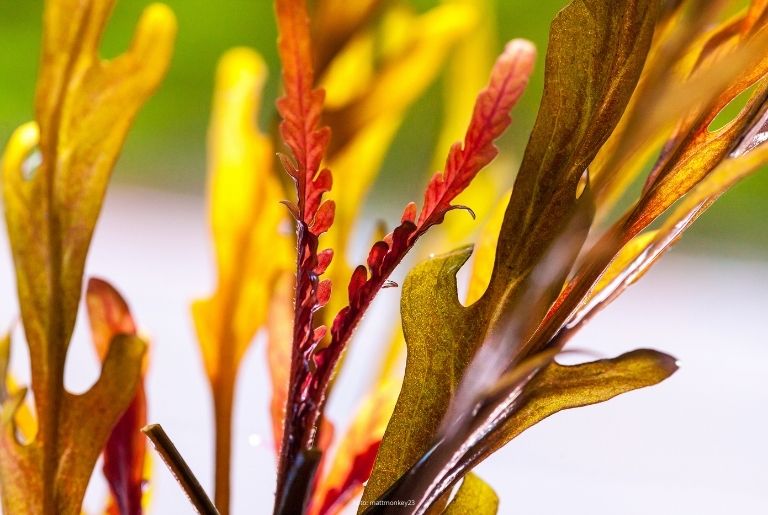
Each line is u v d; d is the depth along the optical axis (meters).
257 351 0.86
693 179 0.26
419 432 0.26
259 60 0.32
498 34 0.77
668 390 1.10
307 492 0.25
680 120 0.26
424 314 0.26
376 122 0.32
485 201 0.33
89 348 0.87
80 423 0.28
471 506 0.27
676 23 0.26
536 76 0.71
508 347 0.26
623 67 0.25
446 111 0.34
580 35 0.26
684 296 1.28
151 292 1.13
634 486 0.91
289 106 0.25
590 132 0.26
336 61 0.31
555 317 0.26
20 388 0.29
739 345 1.19
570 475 0.91
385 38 0.32
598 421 1.04
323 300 0.26
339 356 0.26
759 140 0.26
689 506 0.86
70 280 0.28
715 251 1.38
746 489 0.91
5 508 0.28
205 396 0.88
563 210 0.26
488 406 0.26
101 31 0.28
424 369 0.26
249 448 0.72
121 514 0.29
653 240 0.25
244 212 0.31
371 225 0.88
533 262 0.26
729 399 1.08
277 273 0.30
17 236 0.28
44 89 0.28
